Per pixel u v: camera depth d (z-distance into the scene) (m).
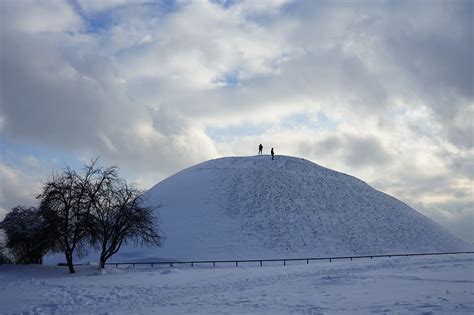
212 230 58.44
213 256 52.44
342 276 25.22
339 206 66.44
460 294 17.11
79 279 30.78
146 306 17.81
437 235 64.00
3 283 28.80
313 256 53.31
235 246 54.84
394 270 28.88
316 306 15.95
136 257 53.41
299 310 15.33
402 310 14.26
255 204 64.06
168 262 48.53
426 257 42.16
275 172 73.31
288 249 54.72
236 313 15.17
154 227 53.84
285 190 68.12
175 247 55.09
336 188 71.81
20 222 43.88
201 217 61.59
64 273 37.03
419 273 26.03
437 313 13.41
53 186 38.03
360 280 23.06
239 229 58.59
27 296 21.75
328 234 59.00
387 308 14.80
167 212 63.97
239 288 23.06
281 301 17.53
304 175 74.06
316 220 61.78
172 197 67.94
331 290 20.20
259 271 33.28
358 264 35.69
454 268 29.05
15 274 37.16
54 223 37.50
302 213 62.94
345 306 15.69
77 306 18.58
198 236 57.25
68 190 37.97
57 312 17.27
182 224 60.44
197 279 28.81
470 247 64.62
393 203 72.62
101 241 39.50
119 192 40.06
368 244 57.72
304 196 67.25
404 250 57.19
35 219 43.19
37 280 30.53
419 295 17.25
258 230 58.47
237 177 71.44
